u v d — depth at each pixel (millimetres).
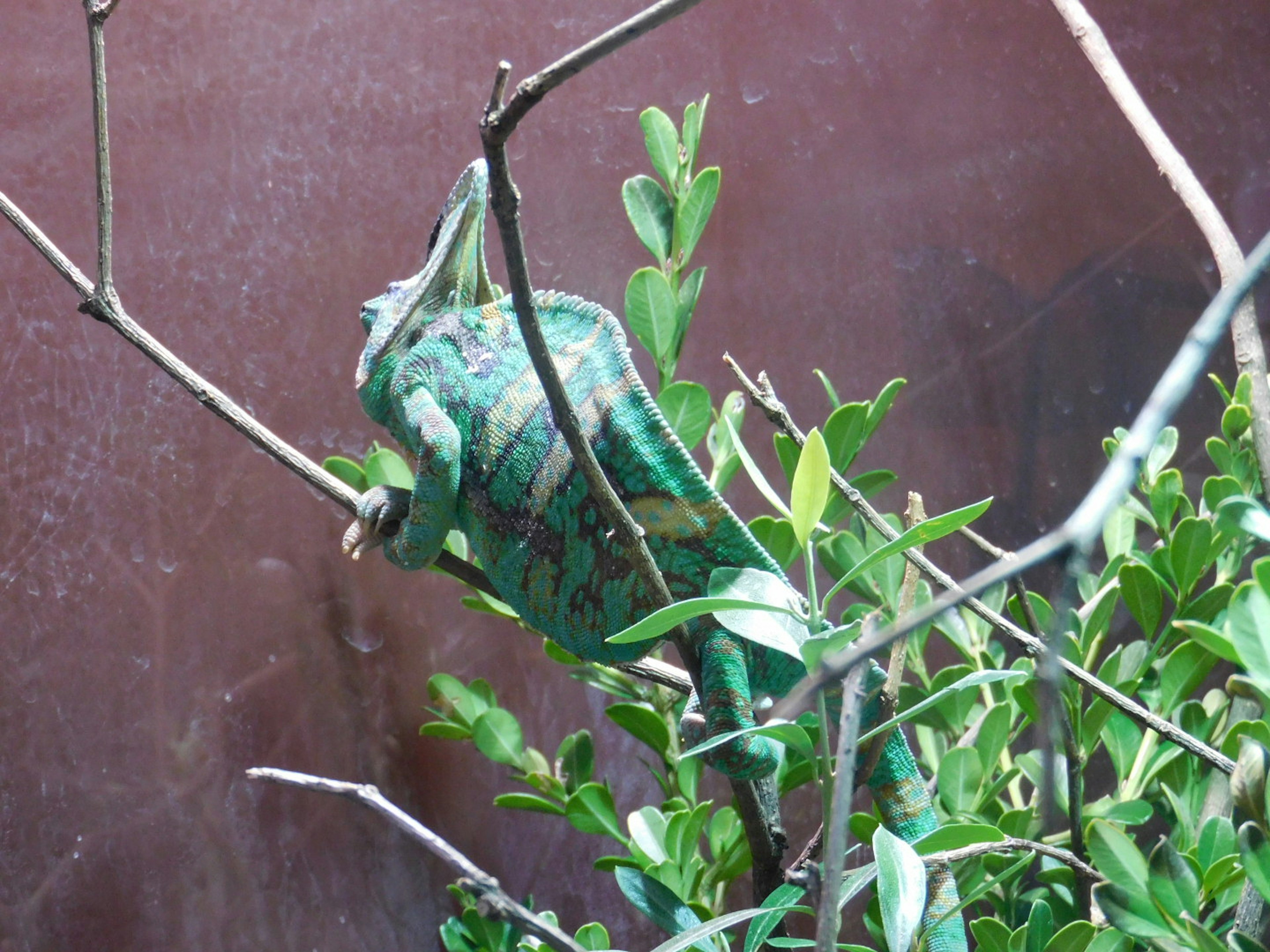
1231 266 1043
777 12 1312
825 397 1299
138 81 1229
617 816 1206
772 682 1036
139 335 1076
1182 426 1353
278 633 1232
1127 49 1365
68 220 1217
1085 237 1348
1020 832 1093
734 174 1300
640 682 1206
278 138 1243
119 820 1206
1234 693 920
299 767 1229
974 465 1318
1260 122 1380
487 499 1062
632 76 1293
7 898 1188
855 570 935
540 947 1040
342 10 1256
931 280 1322
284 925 1222
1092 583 1210
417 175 1262
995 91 1343
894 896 927
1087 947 1002
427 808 1248
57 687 1203
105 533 1214
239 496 1231
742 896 1280
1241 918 960
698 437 1145
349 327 1248
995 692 1187
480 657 1264
